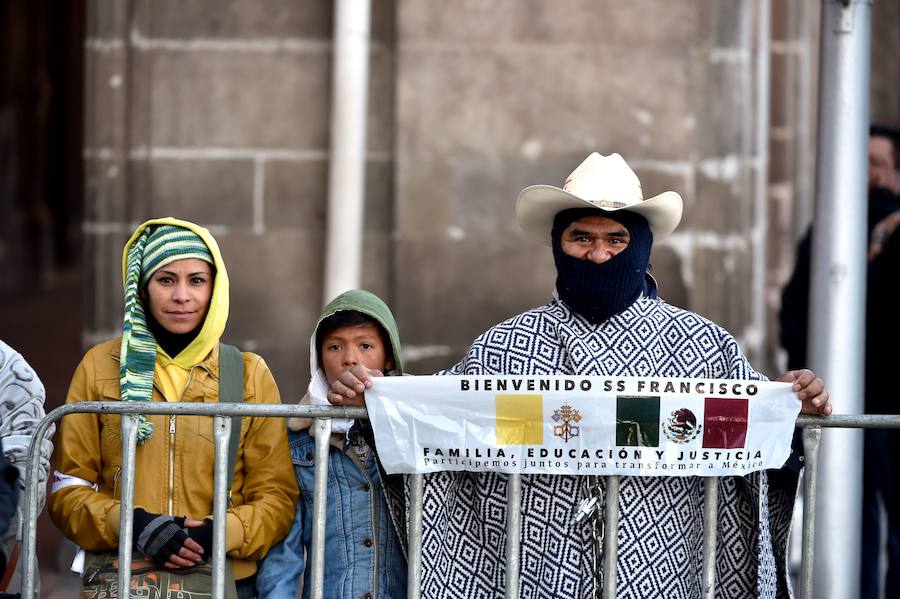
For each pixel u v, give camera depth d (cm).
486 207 1539
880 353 1386
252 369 959
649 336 892
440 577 893
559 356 892
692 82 1541
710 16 1537
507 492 876
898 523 1398
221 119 1534
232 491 928
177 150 1535
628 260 884
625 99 1539
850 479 1110
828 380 1127
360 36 1504
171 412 872
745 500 904
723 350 896
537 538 882
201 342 928
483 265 1543
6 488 822
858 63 1120
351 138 1508
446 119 1531
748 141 1582
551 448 868
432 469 878
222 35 1529
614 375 878
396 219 1537
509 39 1529
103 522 889
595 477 881
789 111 2273
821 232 1134
